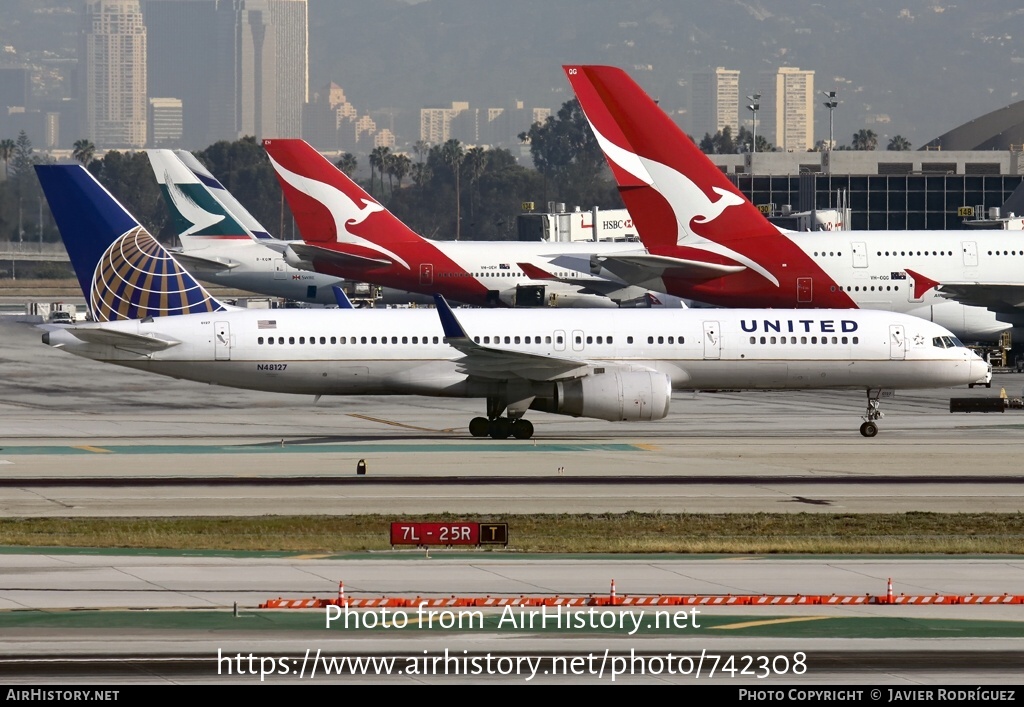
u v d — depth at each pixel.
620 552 136.38
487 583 120.94
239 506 164.38
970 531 150.62
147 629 103.88
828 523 154.62
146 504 165.50
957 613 110.62
